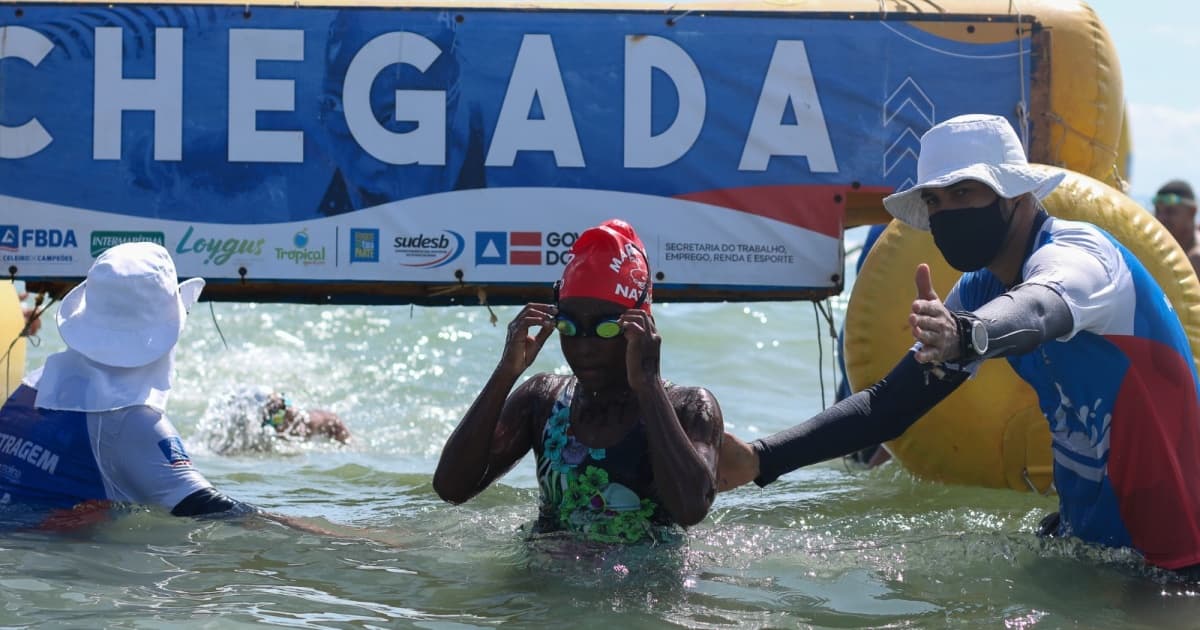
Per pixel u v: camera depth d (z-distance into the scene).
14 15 5.60
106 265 3.93
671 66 5.70
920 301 3.02
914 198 3.76
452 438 3.56
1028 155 5.69
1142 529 3.54
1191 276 4.78
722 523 4.42
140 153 5.64
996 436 5.08
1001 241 3.51
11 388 6.11
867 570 3.66
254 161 5.66
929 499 5.04
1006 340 3.06
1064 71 5.66
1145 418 3.47
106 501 3.92
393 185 5.68
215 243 5.66
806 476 5.93
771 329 11.00
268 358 9.96
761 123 5.71
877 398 3.87
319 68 5.66
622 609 3.21
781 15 5.71
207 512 3.96
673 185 5.72
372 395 8.94
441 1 5.71
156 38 5.62
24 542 3.67
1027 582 3.54
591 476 3.58
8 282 6.23
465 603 3.27
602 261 3.40
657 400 3.34
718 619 3.18
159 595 3.28
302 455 6.48
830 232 5.74
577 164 5.70
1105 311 3.35
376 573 3.55
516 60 5.68
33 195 5.63
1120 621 3.22
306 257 5.67
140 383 3.98
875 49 5.71
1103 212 4.81
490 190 5.70
